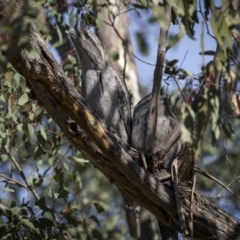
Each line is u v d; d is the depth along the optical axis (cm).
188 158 907
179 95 1191
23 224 1022
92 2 1176
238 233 938
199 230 935
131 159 889
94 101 1077
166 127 1045
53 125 1286
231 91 809
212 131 749
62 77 829
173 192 925
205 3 757
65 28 1262
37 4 973
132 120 1089
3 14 771
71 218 1037
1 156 1208
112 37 1523
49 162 1209
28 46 725
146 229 1475
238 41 867
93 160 927
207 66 764
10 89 1185
